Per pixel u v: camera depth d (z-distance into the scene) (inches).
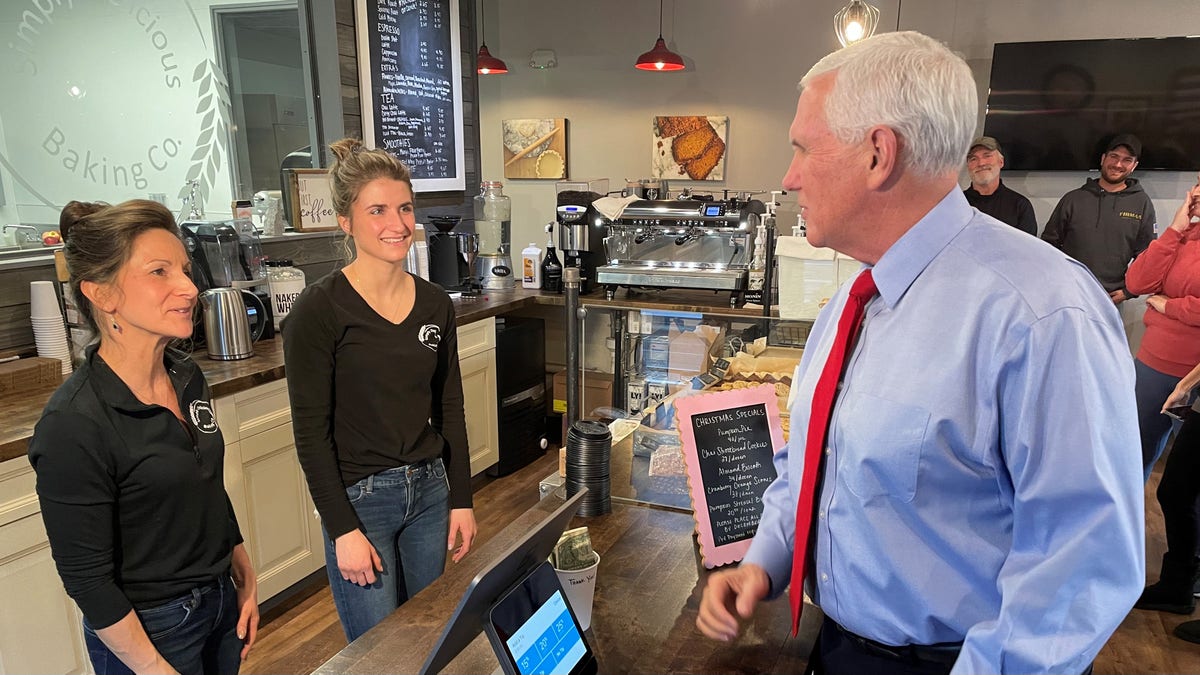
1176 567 82.8
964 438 32.8
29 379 85.7
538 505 59.7
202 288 104.2
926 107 32.4
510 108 203.2
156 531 49.1
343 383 63.4
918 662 36.5
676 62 165.9
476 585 32.5
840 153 34.6
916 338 34.2
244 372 93.0
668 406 64.8
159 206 49.1
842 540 37.3
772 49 177.8
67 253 46.6
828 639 40.9
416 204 150.7
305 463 61.6
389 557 67.2
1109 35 152.3
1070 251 151.6
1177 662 71.0
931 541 34.6
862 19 132.6
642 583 49.0
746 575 42.3
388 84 137.3
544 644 38.3
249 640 59.9
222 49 127.7
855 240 36.8
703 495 51.3
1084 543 29.5
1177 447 84.3
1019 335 31.3
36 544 72.6
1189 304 99.7
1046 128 157.5
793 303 118.6
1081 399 29.9
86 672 77.8
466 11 163.5
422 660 42.0
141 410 47.3
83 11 108.0
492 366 142.5
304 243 127.1
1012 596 30.9
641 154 193.8
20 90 103.7
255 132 135.6
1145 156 151.9
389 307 64.6
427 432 68.9
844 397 36.8
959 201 35.1
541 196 204.1
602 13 189.0
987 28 160.4
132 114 115.6
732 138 185.5
